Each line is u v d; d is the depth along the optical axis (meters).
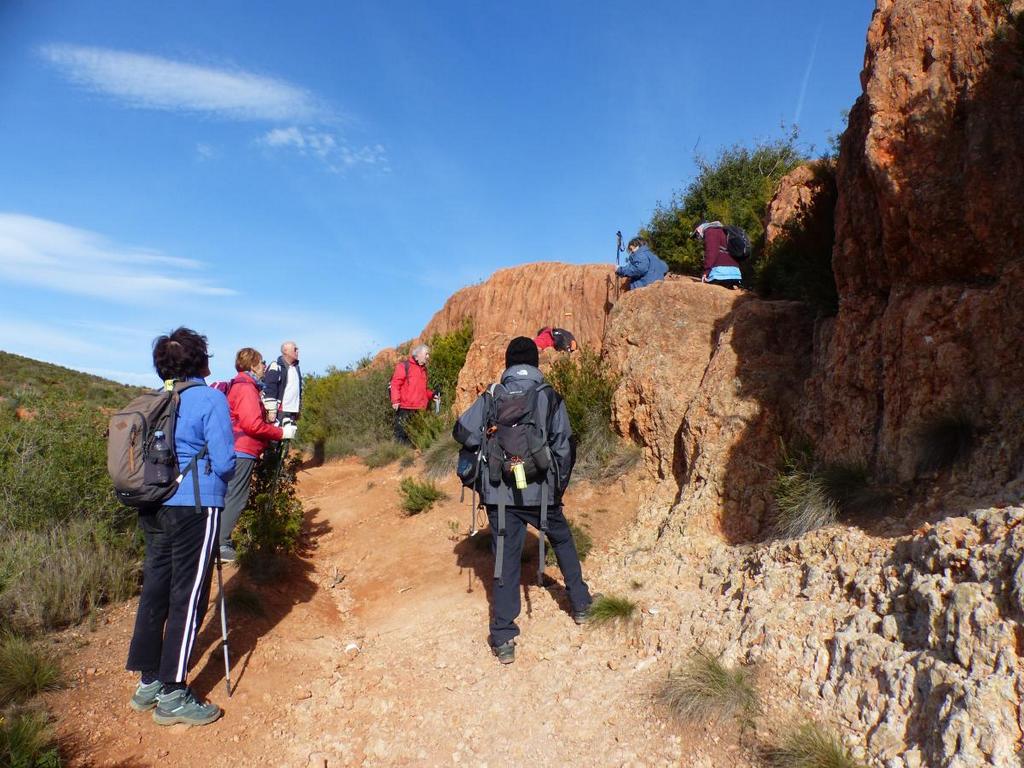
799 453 5.09
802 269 6.39
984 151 4.09
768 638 3.68
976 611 2.88
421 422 10.65
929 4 4.47
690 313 7.04
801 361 5.81
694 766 3.21
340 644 4.85
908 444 4.18
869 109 4.62
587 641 4.41
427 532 6.92
